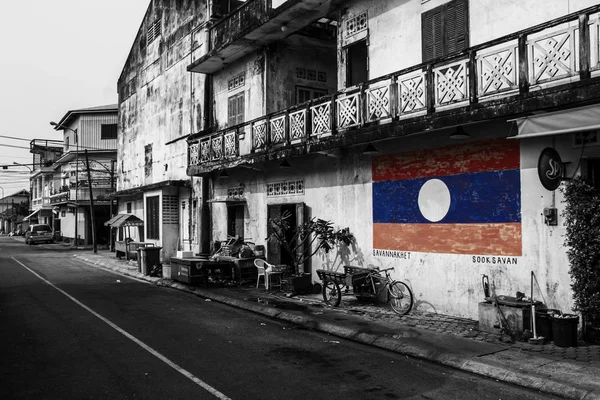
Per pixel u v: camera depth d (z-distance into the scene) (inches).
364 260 490.6
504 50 327.9
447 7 412.2
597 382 240.4
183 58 855.1
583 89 281.4
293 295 524.4
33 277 737.6
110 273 818.2
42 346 329.1
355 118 449.1
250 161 594.6
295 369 280.2
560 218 329.4
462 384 255.1
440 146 413.1
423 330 358.3
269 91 645.3
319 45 670.5
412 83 394.3
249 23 649.6
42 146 2113.7
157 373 271.1
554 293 333.4
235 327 394.9
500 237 366.9
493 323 342.3
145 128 1030.4
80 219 1625.2
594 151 313.1
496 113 327.9
